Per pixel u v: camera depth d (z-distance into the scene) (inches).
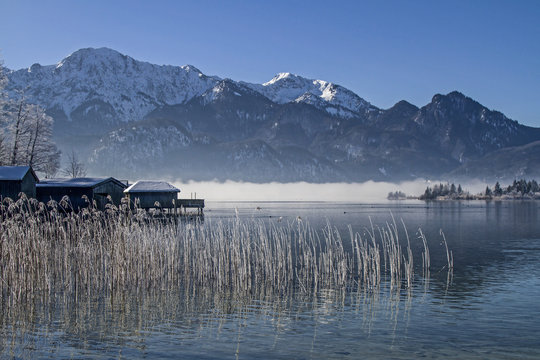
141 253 1440.7
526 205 7810.0
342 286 1443.2
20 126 3420.3
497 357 905.5
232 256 1467.8
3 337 985.5
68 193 2947.8
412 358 896.3
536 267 1792.6
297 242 2445.9
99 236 1451.8
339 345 957.2
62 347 937.5
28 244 1251.8
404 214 5275.6
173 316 1128.8
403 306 1235.9
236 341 975.0
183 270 1585.9
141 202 3767.2
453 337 1007.0
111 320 1093.8
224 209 5890.8
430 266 1818.4
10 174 2341.3
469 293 1373.0
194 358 890.7
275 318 1124.5
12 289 1181.7
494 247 2380.7
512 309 1213.1
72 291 1317.7
